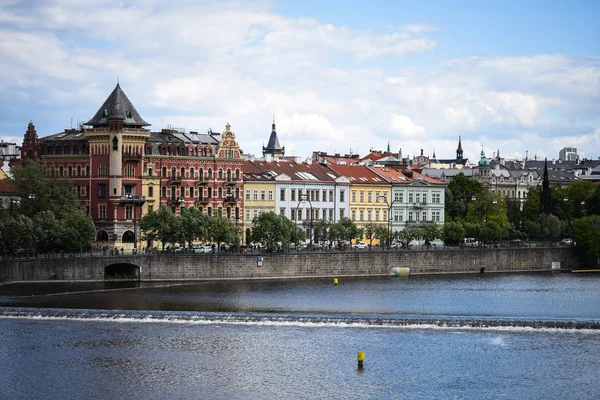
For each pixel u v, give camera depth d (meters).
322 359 148.75
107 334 164.25
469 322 172.75
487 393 132.38
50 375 139.62
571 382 137.62
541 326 171.38
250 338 162.12
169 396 130.38
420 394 131.62
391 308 192.50
